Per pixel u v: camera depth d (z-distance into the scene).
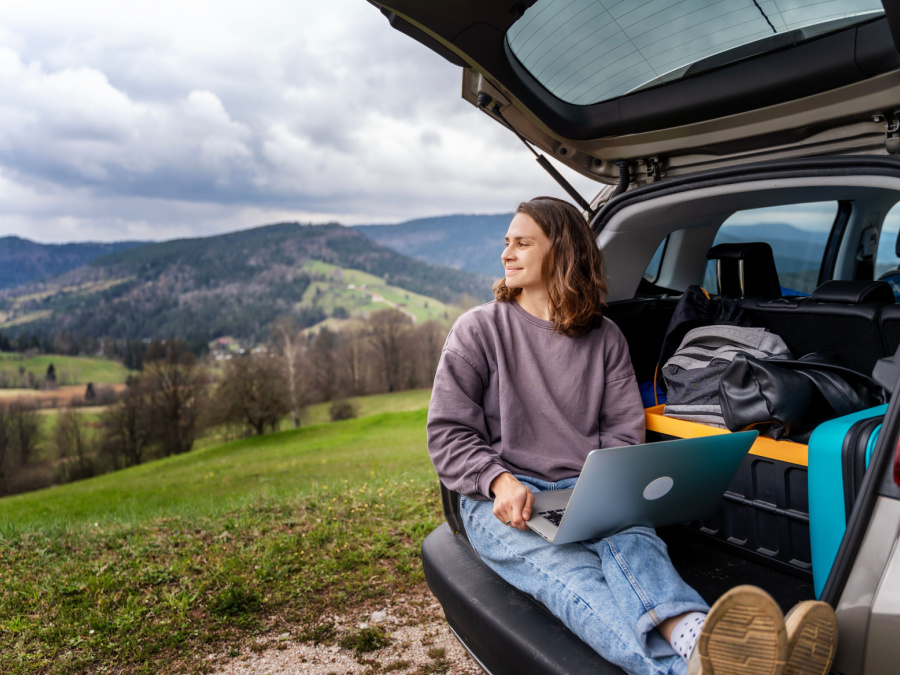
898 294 3.03
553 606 1.58
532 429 1.92
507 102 2.24
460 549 2.04
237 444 53.31
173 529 4.54
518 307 2.02
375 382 79.12
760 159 2.19
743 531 1.93
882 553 1.19
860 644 1.19
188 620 2.95
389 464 19.92
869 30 1.68
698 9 1.81
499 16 1.83
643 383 2.51
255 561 3.64
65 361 134.88
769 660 1.13
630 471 1.49
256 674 2.51
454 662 2.57
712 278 3.24
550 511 1.68
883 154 1.77
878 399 1.77
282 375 63.09
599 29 1.97
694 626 1.35
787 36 1.81
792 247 3.16
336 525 4.31
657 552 1.58
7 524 4.71
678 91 2.09
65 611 3.04
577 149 2.52
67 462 60.97
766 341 2.10
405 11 1.78
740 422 1.75
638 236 2.64
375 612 3.02
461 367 1.90
